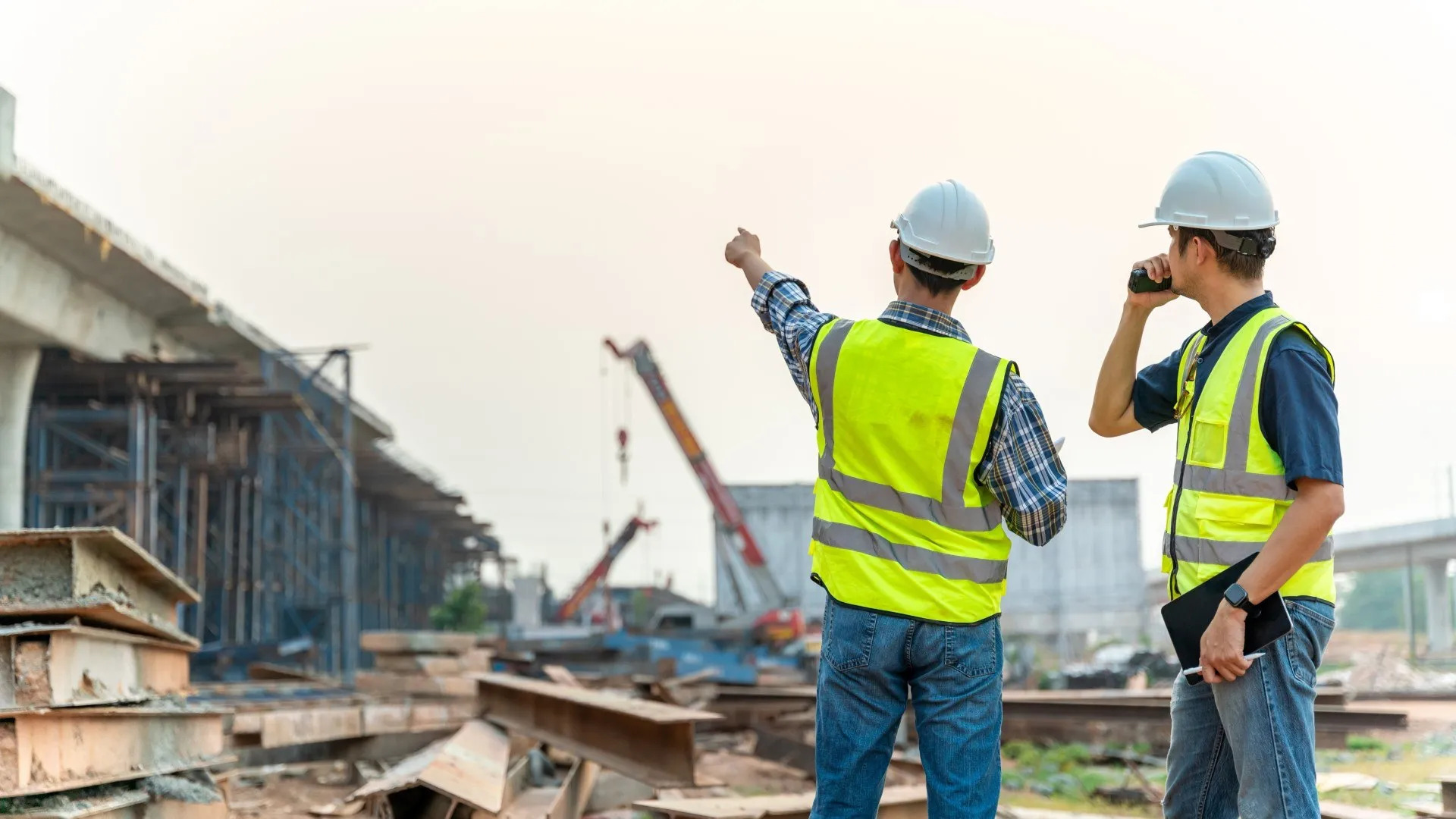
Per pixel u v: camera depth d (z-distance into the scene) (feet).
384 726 38.58
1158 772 44.57
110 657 19.06
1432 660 166.40
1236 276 12.35
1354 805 32.40
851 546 12.25
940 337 12.18
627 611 277.85
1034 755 48.62
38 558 17.72
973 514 12.14
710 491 160.56
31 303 126.00
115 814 18.48
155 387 142.61
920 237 12.13
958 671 12.15
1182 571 12.23
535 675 73.82
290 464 194.70
